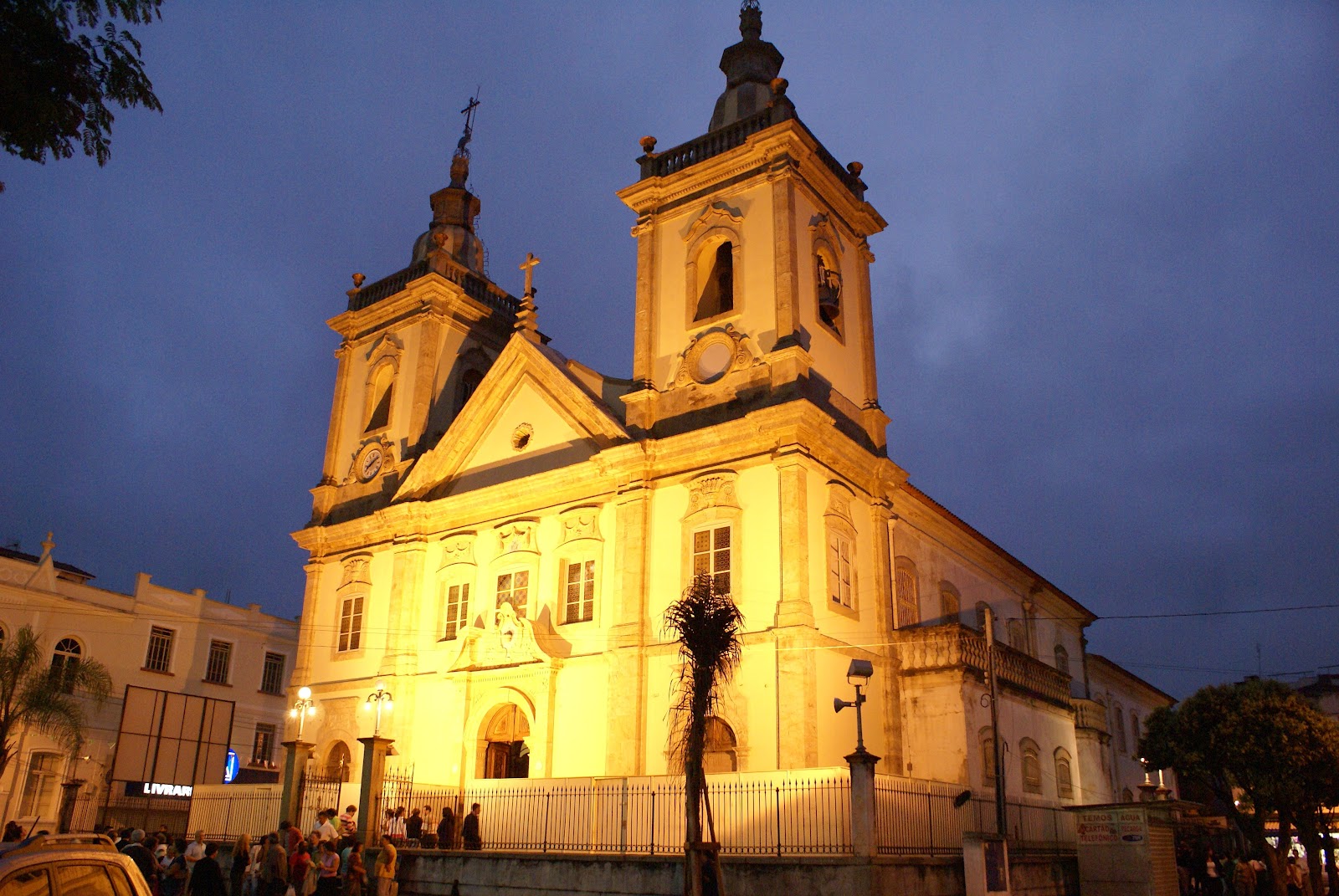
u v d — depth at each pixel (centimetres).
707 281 3145
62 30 1138
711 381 2916
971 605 3666
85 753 3872
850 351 3164
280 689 4778
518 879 2089
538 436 3247
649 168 3309
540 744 2803
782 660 2475
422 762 3095
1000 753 2422
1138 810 2186
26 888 698
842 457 2858
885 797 2033
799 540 2573
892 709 2759
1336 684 6525
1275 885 2814
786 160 2992
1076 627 4831
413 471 3466
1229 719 2997
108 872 791
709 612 1855
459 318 3875
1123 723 5303
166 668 4272
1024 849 2358
